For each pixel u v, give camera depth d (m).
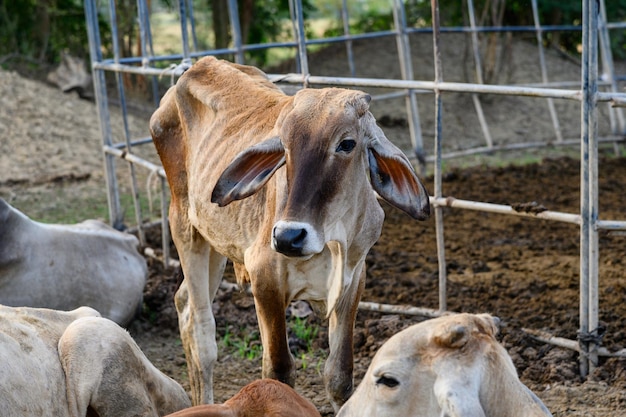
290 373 4.42
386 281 7.18
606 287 6.79
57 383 3.81
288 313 6.51
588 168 5.09
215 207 4.64
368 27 17.34
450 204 5.87
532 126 13.99
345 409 3.12
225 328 6.42
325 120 3.79
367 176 4.16
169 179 5.25
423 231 8.97
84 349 3.91
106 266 6.34
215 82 4.95
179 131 5.19
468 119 14.13
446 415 2.68
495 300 6.63
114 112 13.94
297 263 4.24
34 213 9.65
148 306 6.91
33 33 16.14
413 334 2.92
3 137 12.08
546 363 5.48
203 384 5.14
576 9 15.60
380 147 3.97
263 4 16.64
